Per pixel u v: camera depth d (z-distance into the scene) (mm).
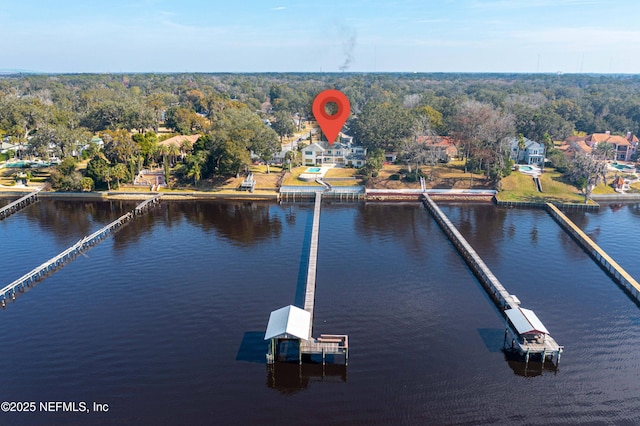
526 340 54594
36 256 82875
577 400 48219
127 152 124938
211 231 97312
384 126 148125
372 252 86188
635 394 49156
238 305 66438
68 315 63625
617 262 82000
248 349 56219
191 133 183250
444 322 62344
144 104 195375
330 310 65250
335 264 80625
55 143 137000
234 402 47562
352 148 150375
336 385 50188
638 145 160875
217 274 76438
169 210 112562
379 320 62812
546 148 144750
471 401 48062
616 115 193750
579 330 60938
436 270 78625
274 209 114188
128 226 100250
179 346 56656
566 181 127000
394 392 49219
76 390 48969
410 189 124625
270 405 47219
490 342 57938
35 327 60656
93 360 53812
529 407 47250
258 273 76875
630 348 57062
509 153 141125
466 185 125562
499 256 84500
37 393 48438
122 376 51125
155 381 50375
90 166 123188
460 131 136875
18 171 134750
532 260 83062
